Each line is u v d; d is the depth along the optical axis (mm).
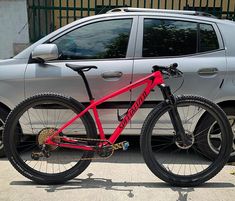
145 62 2525
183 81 2525
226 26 2611
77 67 2217
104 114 2547
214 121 2512
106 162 2631
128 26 2584
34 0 4551
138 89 2506
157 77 2211
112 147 2248
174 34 2590
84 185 2273
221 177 2418
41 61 2545
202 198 2129
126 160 2680
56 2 5520
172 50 2570
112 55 2564
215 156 2596
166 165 2598
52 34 2588
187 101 2211
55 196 2133
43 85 2535
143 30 2576
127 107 2531
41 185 2268
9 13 4312
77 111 2242
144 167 2559
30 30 4492
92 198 2115
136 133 2611
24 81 2537
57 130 2254
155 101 2535
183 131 2248
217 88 2539
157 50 2566
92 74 2508
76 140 2250
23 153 2736
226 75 2529
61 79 2520
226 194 2180
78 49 2578
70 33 2584
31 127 2576
